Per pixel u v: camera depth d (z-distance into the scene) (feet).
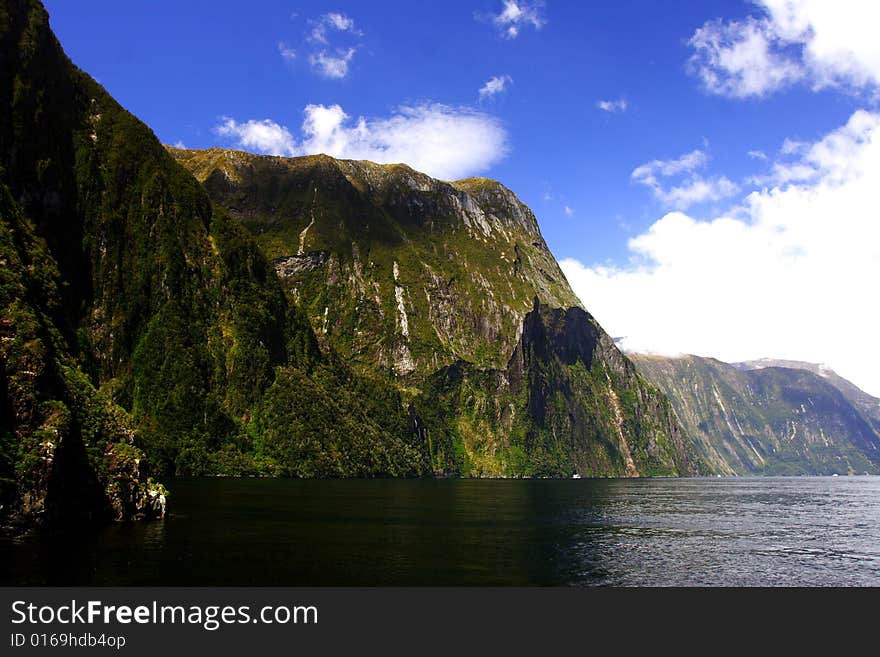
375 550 207.41
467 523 298.76
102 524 240.94
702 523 332.39
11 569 160.35
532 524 304.30
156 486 272.72
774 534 290.35
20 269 299.99
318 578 165.07
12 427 216.74
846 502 533.14
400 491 554.87
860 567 211.82
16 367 223.92
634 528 299.38
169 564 172.96
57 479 222.89
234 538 220.84
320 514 314.96
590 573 187.21
